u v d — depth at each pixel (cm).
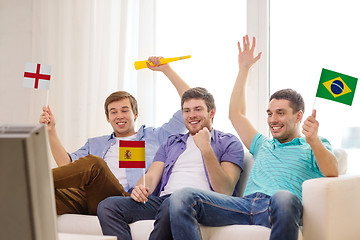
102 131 338
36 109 365
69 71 354
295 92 220
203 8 317
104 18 346
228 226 190
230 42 309
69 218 219
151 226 200
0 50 392
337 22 275
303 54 286
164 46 325
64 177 215
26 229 84
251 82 300
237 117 246
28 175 82
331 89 206
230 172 226
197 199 185
